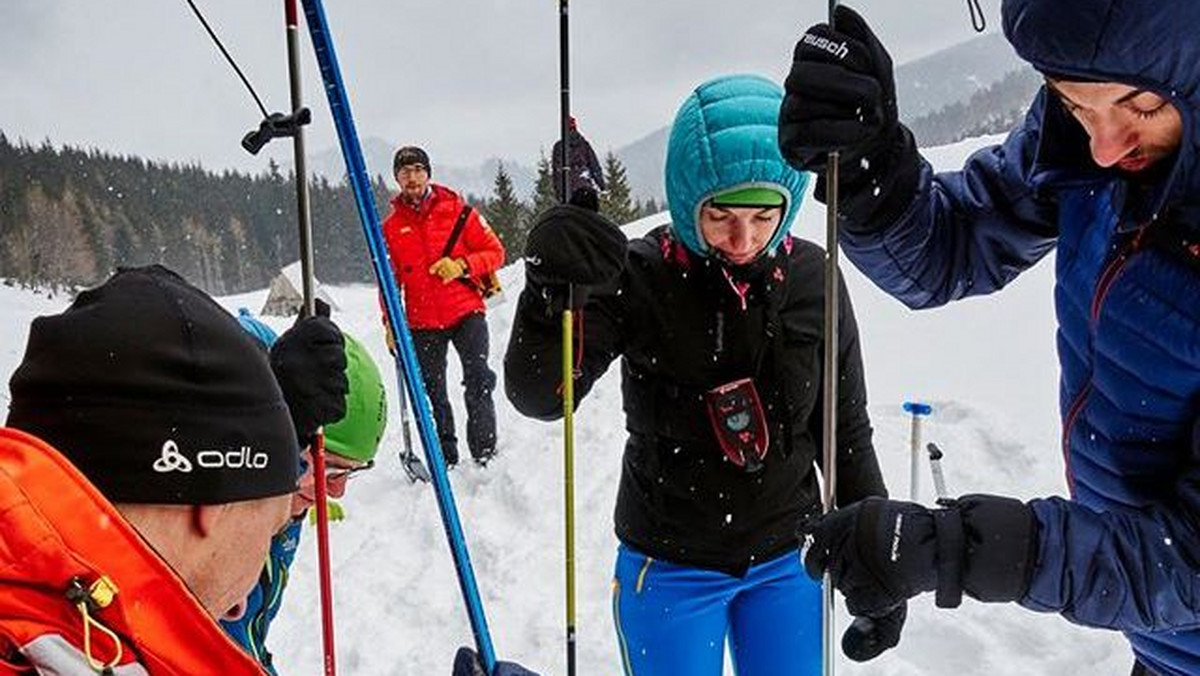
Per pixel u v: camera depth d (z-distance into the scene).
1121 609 1.30
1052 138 1.48
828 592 1.89
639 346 2.24
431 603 4.23
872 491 2.39
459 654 1.62
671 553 2.30
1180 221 1.29
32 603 0.79
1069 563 1.28
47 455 0.82
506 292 10.16
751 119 2.08
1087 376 1.55
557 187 1.99
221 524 1.00
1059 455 4.45
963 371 5.50
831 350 1.69
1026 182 1.74
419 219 5.74
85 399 0.94
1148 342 1.36
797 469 2.29
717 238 2.14
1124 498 1.49
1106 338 1.43
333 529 5.27
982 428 4.74
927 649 3.33
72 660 0.78
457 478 5.72
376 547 4.95
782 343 2.21
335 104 1.66
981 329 6.00
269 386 1.06
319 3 1.62
